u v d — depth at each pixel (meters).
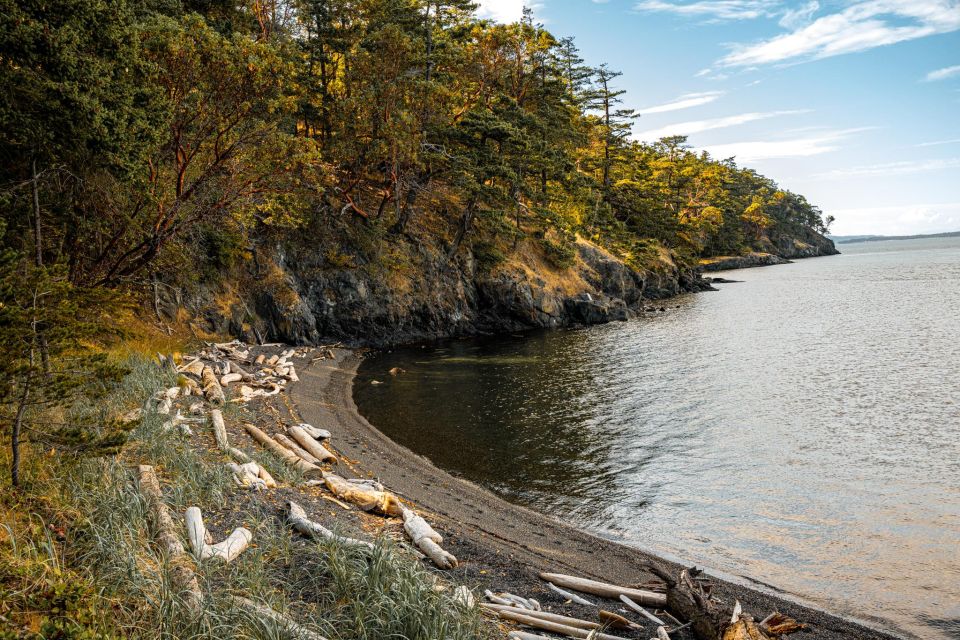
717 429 21.44
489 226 52.66
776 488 15.99
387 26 39.72
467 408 24.73
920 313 52.72
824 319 51.72
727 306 64.81
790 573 11.72
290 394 24.55
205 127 21.58
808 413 23.33
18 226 14.24
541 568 11.14
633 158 90.12
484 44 54.41
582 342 43.16
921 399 24.91
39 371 7.82
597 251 63.88
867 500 15.07
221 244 34.91
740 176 160.62
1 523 6.76
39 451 8.91
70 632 5.24
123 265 22.31
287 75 22.39
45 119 13.39
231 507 10.19
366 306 42.44
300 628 6.54
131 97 15.61
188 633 6.20
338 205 44.25
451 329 47.31
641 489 16.12
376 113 41.41
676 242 93.06
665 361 35.12
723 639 8.02
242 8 37.72
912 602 10.62
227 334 34.12
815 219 195.62
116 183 16.67
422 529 11.11
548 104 59.19
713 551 12.69
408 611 7.19
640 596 9.84
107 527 7.51
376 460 17.53
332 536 9.05
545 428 21.84
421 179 48.44
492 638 7.50
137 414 13.28
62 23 13.45
